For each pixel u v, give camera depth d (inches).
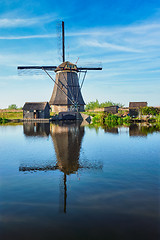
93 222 184.7
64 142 632.4
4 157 441.4
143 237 162.9
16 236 166.7
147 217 191.0
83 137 736.3
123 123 1504.7
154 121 1761.8
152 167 355.6
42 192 251.1
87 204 217.9
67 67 2235.5
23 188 264.5
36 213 201.8
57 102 2267.5
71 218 191.5
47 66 2265.0
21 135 816.3
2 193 249.3
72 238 163.3
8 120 1914.4
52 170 341.7
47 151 499.8
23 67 2060.8
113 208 208.2
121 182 282.5
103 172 328.5
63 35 2365.9
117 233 168.2
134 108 2299.5
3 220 190.2
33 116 2037.4
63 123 1534.2
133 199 228.2
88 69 2266.2
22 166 369.4
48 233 170.2
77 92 2236.7
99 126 1210.6
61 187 266.7
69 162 392.8
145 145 569.6
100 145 573.3
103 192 248.7
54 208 210.8
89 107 3617.1
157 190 253.4
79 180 292.4
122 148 528.7
